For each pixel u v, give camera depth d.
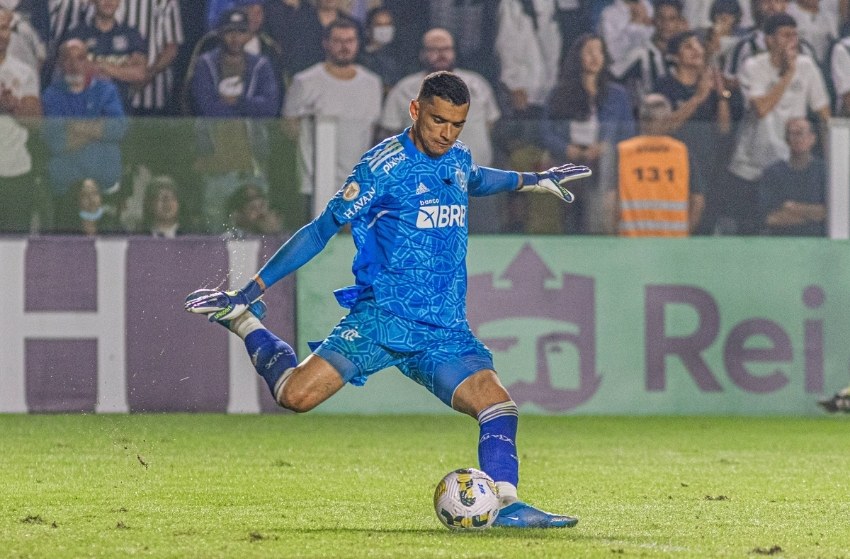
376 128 39.56
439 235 16.75
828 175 39.06
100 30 45.50
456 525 16.73
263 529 17.62
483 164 39.28
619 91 46.34
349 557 14.91
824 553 15.95
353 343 16.78
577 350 38.66
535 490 23.38
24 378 37.31
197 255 37.34
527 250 38.53
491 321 38.41
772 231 39.12
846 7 47.06
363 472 25.81
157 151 37.31
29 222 37.25
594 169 38.81
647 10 46.56
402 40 47.06
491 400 16.88
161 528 17.70
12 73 45.19
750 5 46.94
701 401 38.88
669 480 25.06
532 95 46.75
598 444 32.06
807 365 39.09
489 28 46.81
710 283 38.88
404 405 38.75
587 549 15.54
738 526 18.48
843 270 39.12
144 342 37.38
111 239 37.25
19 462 26.92
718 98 46.59
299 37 46.12
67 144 37.09
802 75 46.72
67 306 37.28
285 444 31.20
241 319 17.19
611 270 38.69
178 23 45.94
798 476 25.86
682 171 38.78
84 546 15.93
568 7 46.78
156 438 32.09
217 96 45.91
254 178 37.38
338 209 16.55
